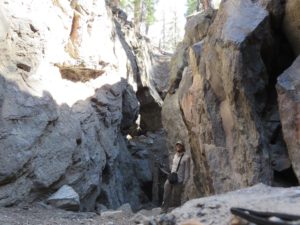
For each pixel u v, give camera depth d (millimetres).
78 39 17703
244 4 10805
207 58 11516
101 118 18984
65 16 16828
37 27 13953
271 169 9789
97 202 18172
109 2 29672
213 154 11117
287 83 9383
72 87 17062
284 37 10875
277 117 10336
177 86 18656
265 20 10242
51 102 13648
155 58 35125
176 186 10242
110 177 19562
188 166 10344
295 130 9102
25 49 13375
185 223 4680
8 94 11891
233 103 10320
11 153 11273
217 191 10836
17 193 11500
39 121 12719
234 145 10641
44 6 15383
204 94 11586
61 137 13914
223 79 10562
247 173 10039
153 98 29875
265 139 10039
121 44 24594
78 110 16500
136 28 34344
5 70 12234
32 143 12148
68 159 13977
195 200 5918
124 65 24031
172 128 17953
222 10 11453
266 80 10375
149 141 29062
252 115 10031
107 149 19031
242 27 10266
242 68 9969
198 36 16516
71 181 14414
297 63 9672
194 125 12758
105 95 19641
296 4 10047
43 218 9703
